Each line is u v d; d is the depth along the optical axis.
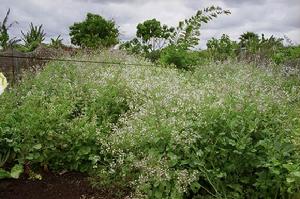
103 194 4.48
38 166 4.94
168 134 4.50
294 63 11.66
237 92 5.56
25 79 7.50
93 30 14.77
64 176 4.84
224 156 4.38
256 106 4.84
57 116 5.08
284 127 4.71
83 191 4.54
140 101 5.96
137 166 4.23
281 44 15.62
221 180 4.38
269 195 4.23
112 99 6.01
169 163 4.24
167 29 11.54
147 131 4.59
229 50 14.41
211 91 5.71
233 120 4.48
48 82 6.85
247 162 4.34
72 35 15.02
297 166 3.89
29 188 4.57
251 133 4.57
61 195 4.46
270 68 10.01
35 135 4.89
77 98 5.91
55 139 4.91
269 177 4.16
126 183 4.48
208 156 4.42
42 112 5.04
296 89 6.66
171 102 5.38
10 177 4.68
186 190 4.11
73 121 5.17
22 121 4.96
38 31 15.39
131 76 7.25
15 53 8.89
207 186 4.39
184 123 4.54
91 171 4.85
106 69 7.77
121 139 4.71
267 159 4.22
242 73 8.64
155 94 5.77
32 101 5.43
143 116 5.03
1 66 8.41
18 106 5.44
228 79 7.63
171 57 9.85
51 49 10.79
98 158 4.64
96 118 5.21
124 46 11.95
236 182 4.36
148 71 7.92
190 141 4.29
